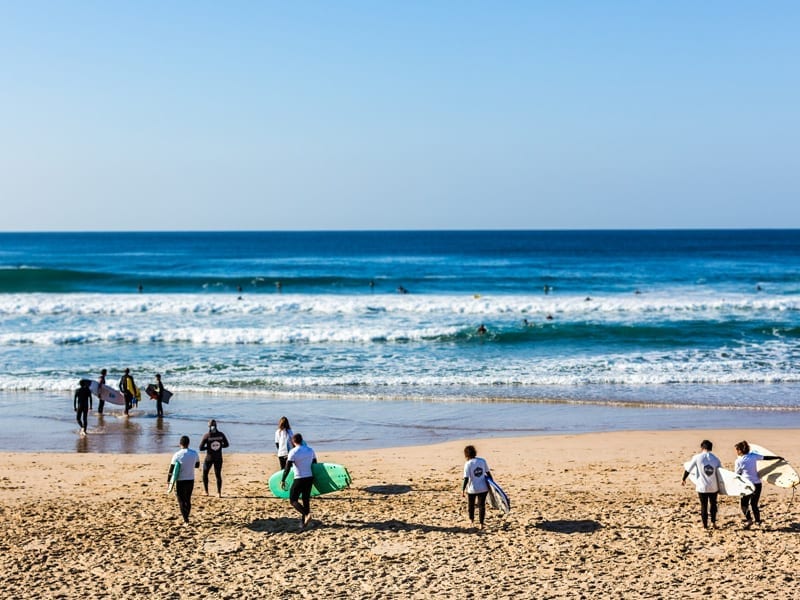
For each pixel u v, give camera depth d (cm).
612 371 2766
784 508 1271
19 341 3341
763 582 960
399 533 1156
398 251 13238
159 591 951
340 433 1947
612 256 11219
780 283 6272
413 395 2402
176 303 4312
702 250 13150
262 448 1808
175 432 1975
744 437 1845
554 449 1744
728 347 3259
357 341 3441
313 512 1270
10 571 1012
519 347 3297
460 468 1574
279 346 3303
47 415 2148
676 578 977
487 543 1110
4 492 1395
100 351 3158
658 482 1455
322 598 928
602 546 1093
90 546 1107
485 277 6825
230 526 1198
